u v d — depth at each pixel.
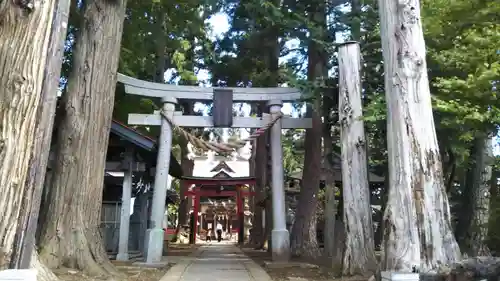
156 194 11.25
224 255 14.98
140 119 11.73
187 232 30.52
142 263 10.59
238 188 27.89
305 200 13.29
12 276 3.67
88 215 8.55
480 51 7.55
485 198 10.80
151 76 17.31
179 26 16.08
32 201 4.60
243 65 15.97
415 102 6.42
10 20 4.53
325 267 10.25
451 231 6.08
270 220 16.48
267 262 10.98
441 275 4.84
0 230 4.36
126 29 13.98
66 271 7.78
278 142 11.88
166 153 11.50
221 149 11.52
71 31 12.94
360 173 8.80
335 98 10.91
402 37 6.62
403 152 6.32
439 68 8.62
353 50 9.38
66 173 8.48
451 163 10.94
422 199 6.10
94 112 8.86
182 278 8.45
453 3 7.53
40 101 4.68
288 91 12.04
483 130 8.16
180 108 15.12
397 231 6.16
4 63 4.50
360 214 8.62
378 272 6.48
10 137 4.43
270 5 11.39
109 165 11.89
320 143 13.38
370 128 10.73
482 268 4.43
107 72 9.19
